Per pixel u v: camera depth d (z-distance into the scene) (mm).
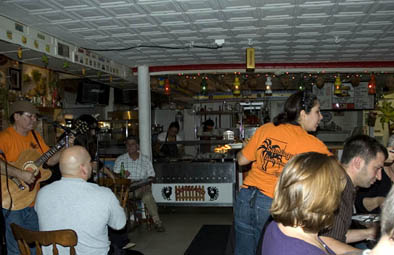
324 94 7930
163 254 4051
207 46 4934
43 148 3307
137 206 5531
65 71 5328
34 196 3006
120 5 3338
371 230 1890
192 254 3662
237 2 3291
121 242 2854
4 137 3014
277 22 3918
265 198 2158
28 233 1994
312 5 3389
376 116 8148
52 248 2014
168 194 5652
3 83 4559
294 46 4977
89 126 3396
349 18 3785
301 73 6281
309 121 2213
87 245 2020
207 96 10031
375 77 6570
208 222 5367
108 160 5922
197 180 5578
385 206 933
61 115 6145
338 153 5926
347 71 6066
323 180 1182
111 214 2121
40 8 3332
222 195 5520
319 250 1194
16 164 2941
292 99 2242
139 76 6090
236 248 2334
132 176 5117
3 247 2596
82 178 2133
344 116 10359
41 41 4055
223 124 10477
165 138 6609
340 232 1619
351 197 1652
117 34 4297
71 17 3627
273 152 2156
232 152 5711
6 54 4156
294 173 1221
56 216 2021
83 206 2021
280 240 1236
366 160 1893
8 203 2865
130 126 7855
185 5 3361
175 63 5996
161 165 5668
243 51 5215
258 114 10164
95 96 6441
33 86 5207
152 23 3900
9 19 3553
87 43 4656
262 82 8070
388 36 4488
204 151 7988
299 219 1188
